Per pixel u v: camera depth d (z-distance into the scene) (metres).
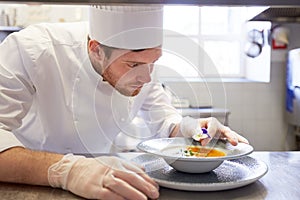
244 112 3.39
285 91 3.35
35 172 0.88
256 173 0.91
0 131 0.97
